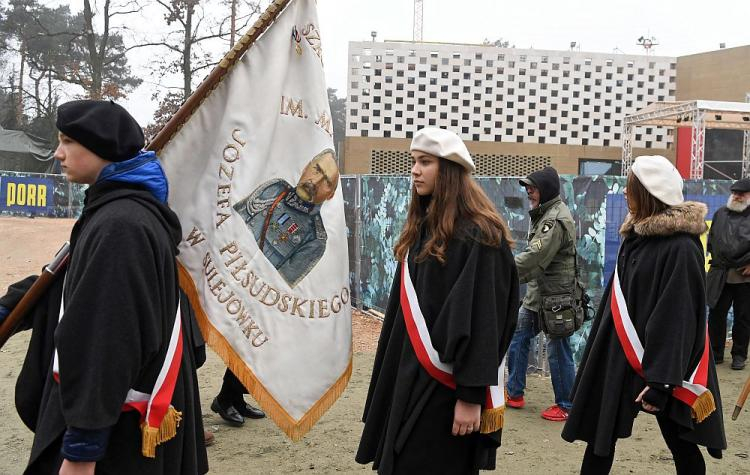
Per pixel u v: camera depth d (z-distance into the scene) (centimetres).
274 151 358
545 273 513
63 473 211
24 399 239
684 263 321
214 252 343
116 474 224
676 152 2608
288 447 461
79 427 207
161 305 227
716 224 709
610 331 346
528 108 2614
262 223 352
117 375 212
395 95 2589
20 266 1398
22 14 3481
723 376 680
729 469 440
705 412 316
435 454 270
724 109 2195
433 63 2592
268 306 351
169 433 231
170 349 235
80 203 2203
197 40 2241
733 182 762
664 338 314
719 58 2573
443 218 275
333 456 447
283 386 351
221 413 496
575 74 2620
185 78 2255
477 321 265
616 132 2642
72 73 2686
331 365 365
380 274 874
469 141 2608
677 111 2250
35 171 3002
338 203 376
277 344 351
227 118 346
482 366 261
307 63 369
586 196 621
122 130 234
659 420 344
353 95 2594
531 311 536
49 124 3428
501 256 276
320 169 368
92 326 212
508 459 451
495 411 269
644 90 2639
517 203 638
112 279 214
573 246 511
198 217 346
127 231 220
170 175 344
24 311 243
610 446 334
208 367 649
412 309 277
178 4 2191
